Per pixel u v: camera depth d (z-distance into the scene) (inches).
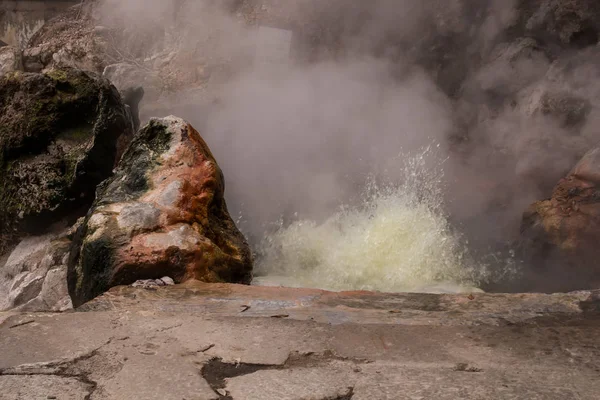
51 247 212.2
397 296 138.0
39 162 226.5
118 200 170.4
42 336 112.2
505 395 89.5
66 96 229.1
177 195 169.0
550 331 114.0
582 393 90.0
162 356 103.8
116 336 112.3
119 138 228.1
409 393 90.5
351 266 275.3
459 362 101.6
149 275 154.6
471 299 133.8
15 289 205.0
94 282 155.8
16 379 95.6
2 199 228.4
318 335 113.0
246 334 113.5
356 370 99.0
